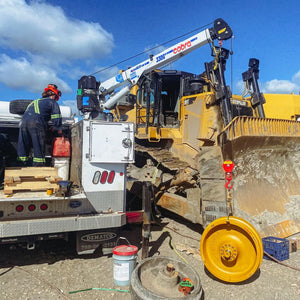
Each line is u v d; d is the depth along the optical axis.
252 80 7.27
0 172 4.36
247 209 4.66
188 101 7.05
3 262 3.95
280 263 4.18
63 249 4.46
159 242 4.94
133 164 8.85
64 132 5.06
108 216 3.75
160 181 6.26
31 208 3.57
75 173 4.30
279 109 8.13
